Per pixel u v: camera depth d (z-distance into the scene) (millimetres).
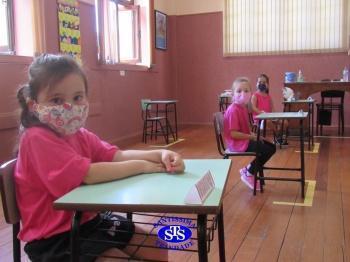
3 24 4273
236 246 2188
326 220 2572
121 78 6430
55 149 1047
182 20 8320
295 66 7582
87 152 1240
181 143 5902
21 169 1092
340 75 7305
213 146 5543
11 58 4023
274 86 7766
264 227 2471
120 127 6453
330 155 4730
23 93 1107
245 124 3312
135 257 1142
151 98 7586
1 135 3969
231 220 2604
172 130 6887
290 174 3807
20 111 1127
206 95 8336
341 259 2004
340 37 7203
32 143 1059
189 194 863
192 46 8320
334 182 3510
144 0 7055
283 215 2684
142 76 7168
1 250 2211
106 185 1031
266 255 2068
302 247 2162
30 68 1104
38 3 4379
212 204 850
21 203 1111
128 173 1100
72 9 5098
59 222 1049
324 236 2307
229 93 7074
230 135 3225
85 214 1104
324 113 6586
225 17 7938
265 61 7781
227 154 3127
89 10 5523
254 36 7773
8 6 4297
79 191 984
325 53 7340
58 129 1090
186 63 8414
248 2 7715
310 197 3084
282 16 7516
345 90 6211
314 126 7098
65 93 1075
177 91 8539
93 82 5652
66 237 1048
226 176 1097
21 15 4355
